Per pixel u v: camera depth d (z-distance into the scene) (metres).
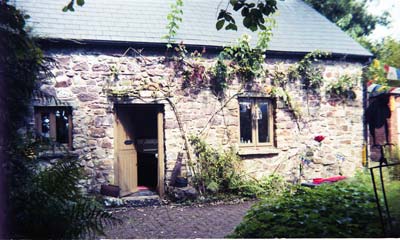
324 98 9.26
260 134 8.95
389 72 7.73
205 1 10.19
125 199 7.49
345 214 3.85
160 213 6.65
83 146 7.42
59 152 7.03
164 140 8.02
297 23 10.36
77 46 7.46
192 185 7.99
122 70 7.72
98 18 8.20
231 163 8.17
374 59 9.78
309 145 9.08
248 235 3.78
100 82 7.59
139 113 9.16
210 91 8.30
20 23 3.99
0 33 3.74
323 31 10.18
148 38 7.84
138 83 7.80
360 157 9.44
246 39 8.30
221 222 5.92
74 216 3.19
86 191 7.37
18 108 4.03
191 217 6.31
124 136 7.96
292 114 8.98
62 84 7.34
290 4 11.53
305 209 4.08
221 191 8.07
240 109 8.74
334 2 14.09
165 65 7.99
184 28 8.62
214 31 8.83
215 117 8.33
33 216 3.11
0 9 3.83
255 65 8.41
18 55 3.94
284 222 3.88
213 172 8.02
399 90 4.27
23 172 3.61
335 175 9.23
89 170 7.44
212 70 8.21
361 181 5.45
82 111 7.45
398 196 3.79
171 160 7.97
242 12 4.64
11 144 3.70
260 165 8.66
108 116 7.63
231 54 8.34
